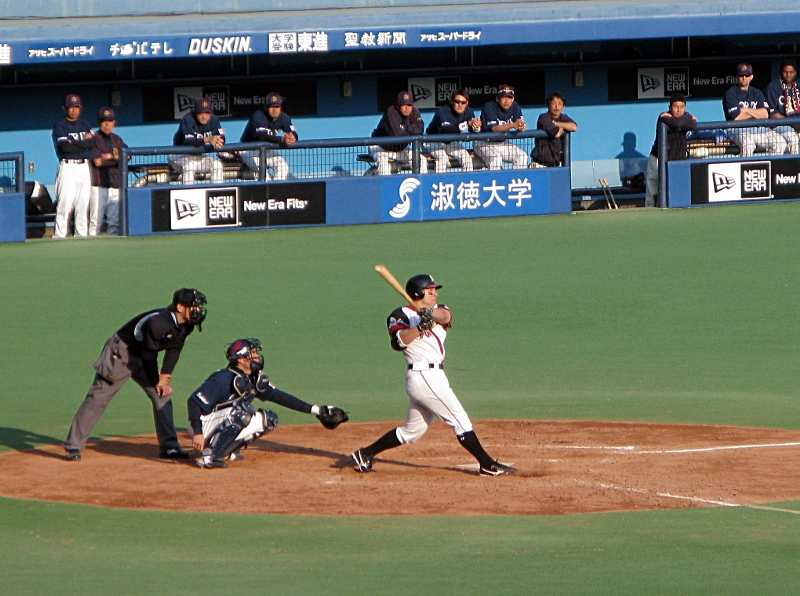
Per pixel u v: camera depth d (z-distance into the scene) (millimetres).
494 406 43750
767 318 56438
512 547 26719
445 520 29219
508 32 81125
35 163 81750
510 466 34719
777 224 75500
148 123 83312
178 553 26609
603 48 87562
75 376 48062
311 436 39656
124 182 74312
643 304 59000
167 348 35750
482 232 74875
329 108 85750
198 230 75562
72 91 81812
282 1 83812
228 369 35312
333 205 77250
